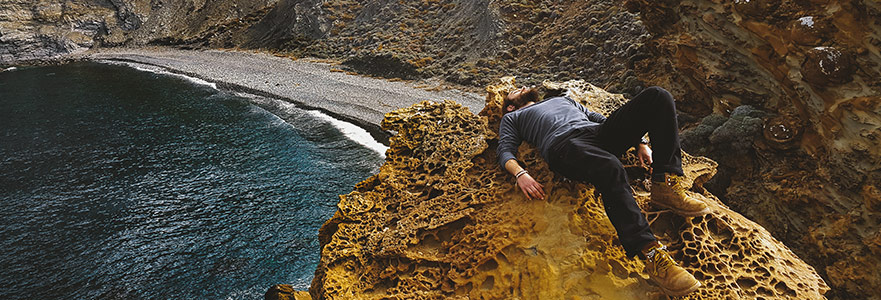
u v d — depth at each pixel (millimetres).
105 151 21656
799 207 8828
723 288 3447
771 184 9312
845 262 7812
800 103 8758
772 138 9359
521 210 3951
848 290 7750
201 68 37562
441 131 4887
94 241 14516
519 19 30250
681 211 3779
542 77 25766
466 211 4070
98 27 52312
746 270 3582
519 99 4523
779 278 3523
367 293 3945
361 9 40250
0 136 24453
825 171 8188
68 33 50938
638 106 3482
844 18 6953
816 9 7434
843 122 7566
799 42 7715
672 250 3738
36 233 15148
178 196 16984
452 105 5156
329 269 4105
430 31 34719
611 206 3352
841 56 7086
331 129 22781
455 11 34594
